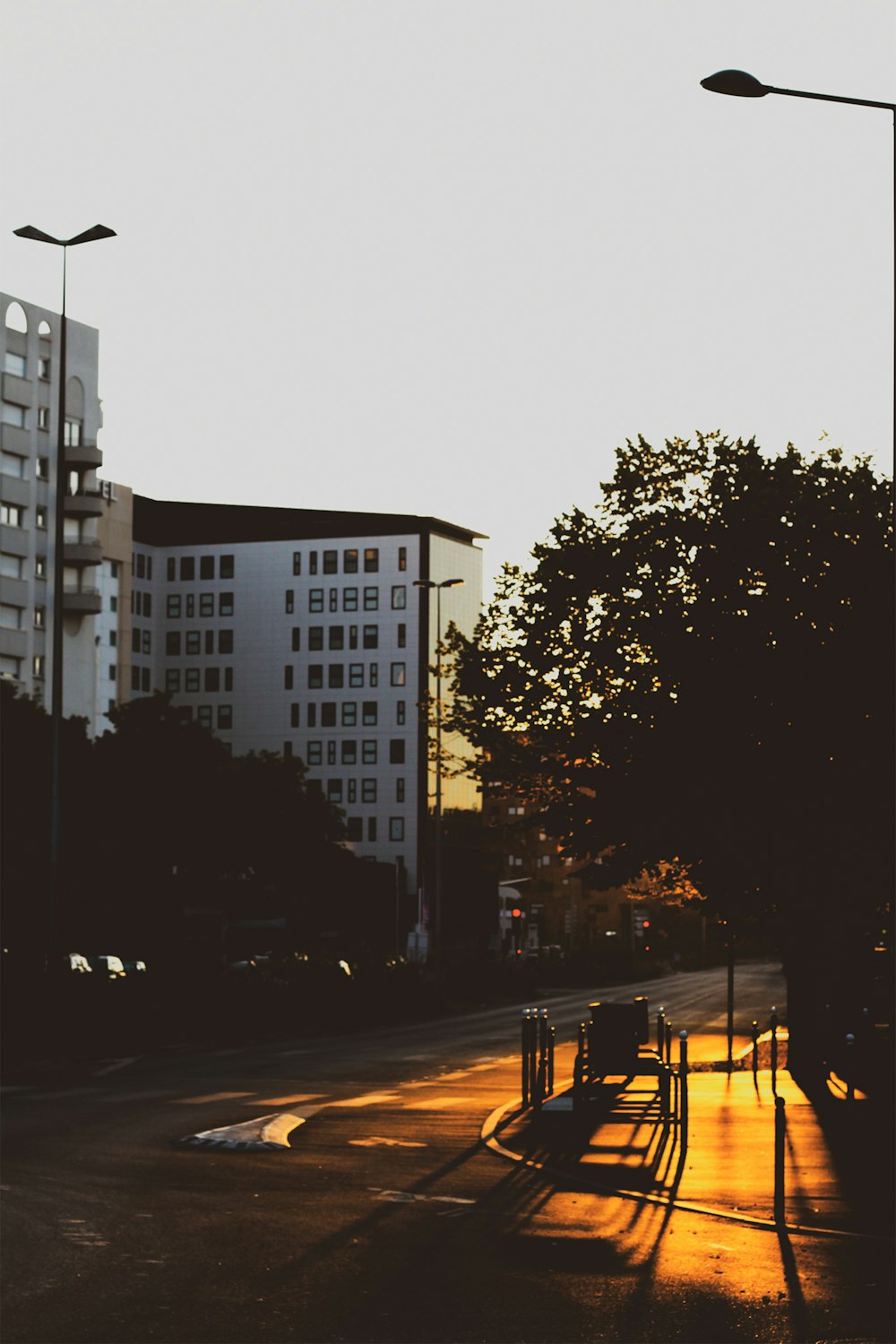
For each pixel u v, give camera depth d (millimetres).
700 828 27484
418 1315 10078
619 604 29297
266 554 158875
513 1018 59781
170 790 74125
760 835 27297
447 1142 19984
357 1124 22062
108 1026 39438
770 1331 9734
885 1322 10008
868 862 27031
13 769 61406
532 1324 9867
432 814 152000
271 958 63719
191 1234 12883
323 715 155625
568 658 30234
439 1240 12805
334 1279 11195
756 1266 11797
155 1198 14797
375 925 125062
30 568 95312
